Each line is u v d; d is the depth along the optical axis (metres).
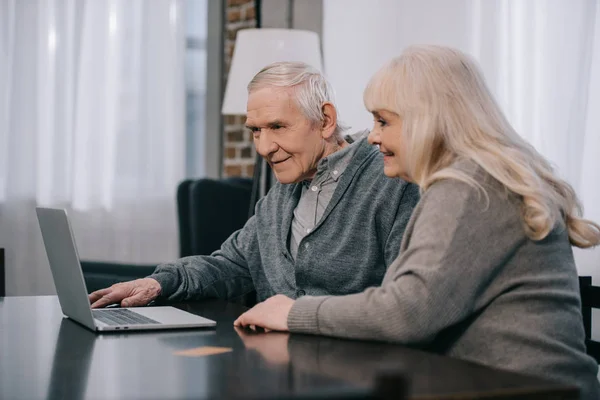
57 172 4.75
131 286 2.04
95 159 4.71
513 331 1.45
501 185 1.47
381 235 2.01
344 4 3.89
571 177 2.83
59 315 1.86
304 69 2.07
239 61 3.68
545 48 2.92
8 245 4.76
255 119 2.06
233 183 3.88
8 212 4.75
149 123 4.72
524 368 1.43
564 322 1.47
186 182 3.85
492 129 1.54
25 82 4.73
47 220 1.79
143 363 1.30
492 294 1.46
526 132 2.97
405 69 1.57
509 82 3.05
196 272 2.16
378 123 1.63
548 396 1.09
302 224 2.12
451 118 1.53
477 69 1.59
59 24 4.73
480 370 1.20
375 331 1.42
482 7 3.15
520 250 1.47
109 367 1.28
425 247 1.42
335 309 1.48
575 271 1.55
